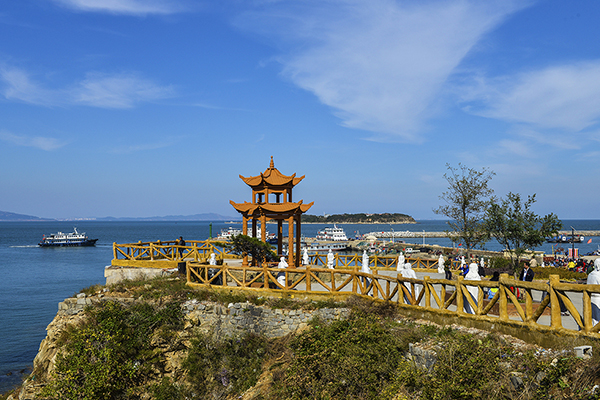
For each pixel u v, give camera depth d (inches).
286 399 502.6
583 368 323.0
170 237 7130.9
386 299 618.5
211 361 682.2
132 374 653.9
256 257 997.2
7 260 3336.6
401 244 4584.2
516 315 550.3
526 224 889.5
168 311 732.7
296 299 725.3
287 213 1018.1
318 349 525.0
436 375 384.8
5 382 936.9
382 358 471.5
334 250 4431.6
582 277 1106.1
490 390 349.4
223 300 740.7
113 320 693.9
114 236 7465.6
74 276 2368.4
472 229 1222.3
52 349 733.3
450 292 744.3
